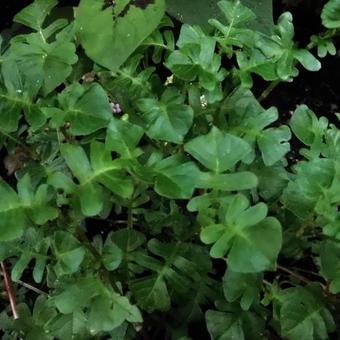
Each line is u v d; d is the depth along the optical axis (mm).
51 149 307
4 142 299
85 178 243
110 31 297
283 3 472
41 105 270
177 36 416
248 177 237
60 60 267
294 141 426
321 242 268
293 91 458
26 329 292
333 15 304
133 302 289
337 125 449
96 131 277
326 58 466
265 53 288
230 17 295
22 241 276
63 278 274
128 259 282
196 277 278
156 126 270
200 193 284
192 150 241
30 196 243
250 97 299
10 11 475
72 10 412
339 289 257
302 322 264
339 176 255
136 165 245
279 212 291
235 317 277
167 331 312
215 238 230
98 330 244
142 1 317
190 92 296
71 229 272
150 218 295
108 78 305
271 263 220
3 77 265
